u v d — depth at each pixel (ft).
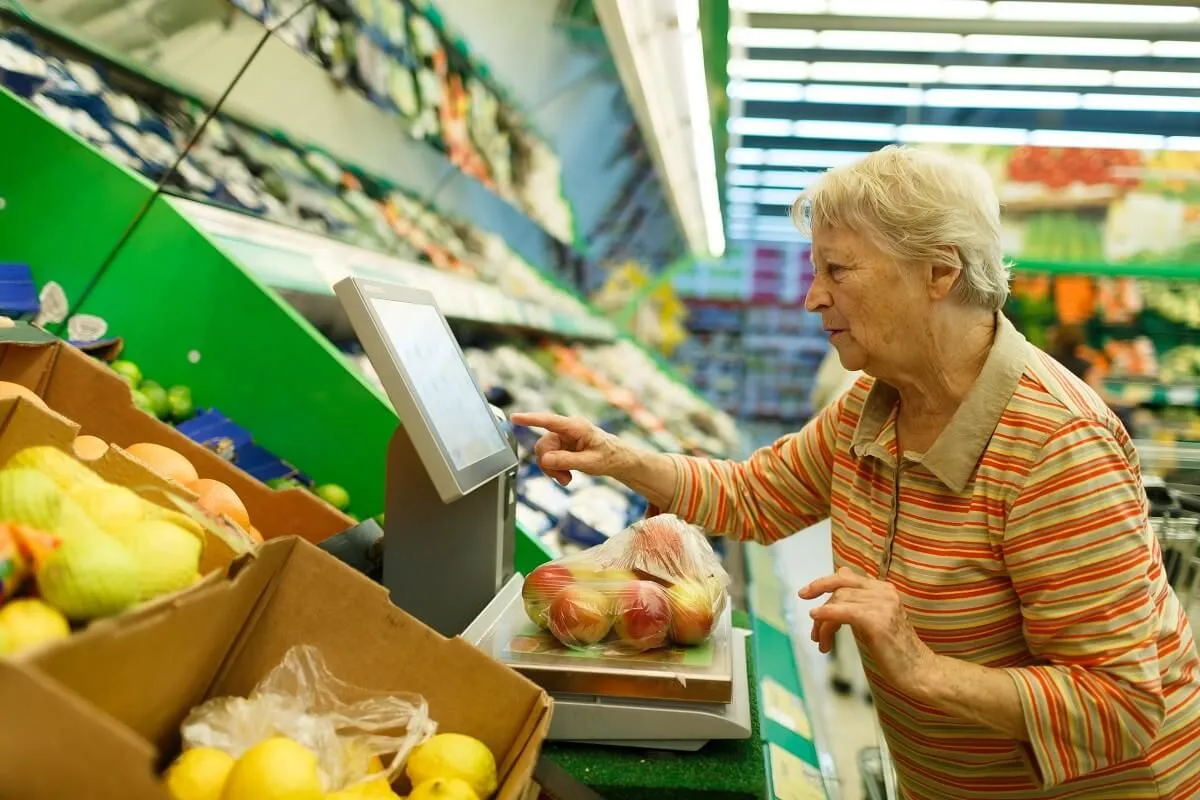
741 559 14.37
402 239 14.37
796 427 37.83
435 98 13.50
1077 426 3.95
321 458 7.20
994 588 4.16
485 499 4.64
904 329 4.17
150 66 8.66
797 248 37.06
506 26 13.70
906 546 4.39
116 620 2.33
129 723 2.63
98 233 7.06
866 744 11.08
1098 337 26.89
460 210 16.85
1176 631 4.31
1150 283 26.53
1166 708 4.20
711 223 29.76
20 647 2.30
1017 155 26.58
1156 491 13.34
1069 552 3.88
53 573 2.46
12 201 7.04
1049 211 26.61
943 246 4.04
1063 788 4.31
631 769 3.99
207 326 7.13
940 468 4.19
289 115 10.78
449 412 4.08
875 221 4.07
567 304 24.50
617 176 23.63
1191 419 26.25
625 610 4.26
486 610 4.53
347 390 7.11
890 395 4.68
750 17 20.12
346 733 3.20
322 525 5.72
